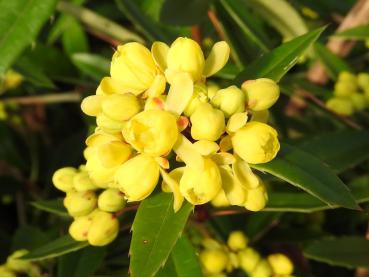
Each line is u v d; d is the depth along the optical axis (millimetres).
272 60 77
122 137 64
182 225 66
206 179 61
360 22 111
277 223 105
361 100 105
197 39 105
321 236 102
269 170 67
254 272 87
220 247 88
